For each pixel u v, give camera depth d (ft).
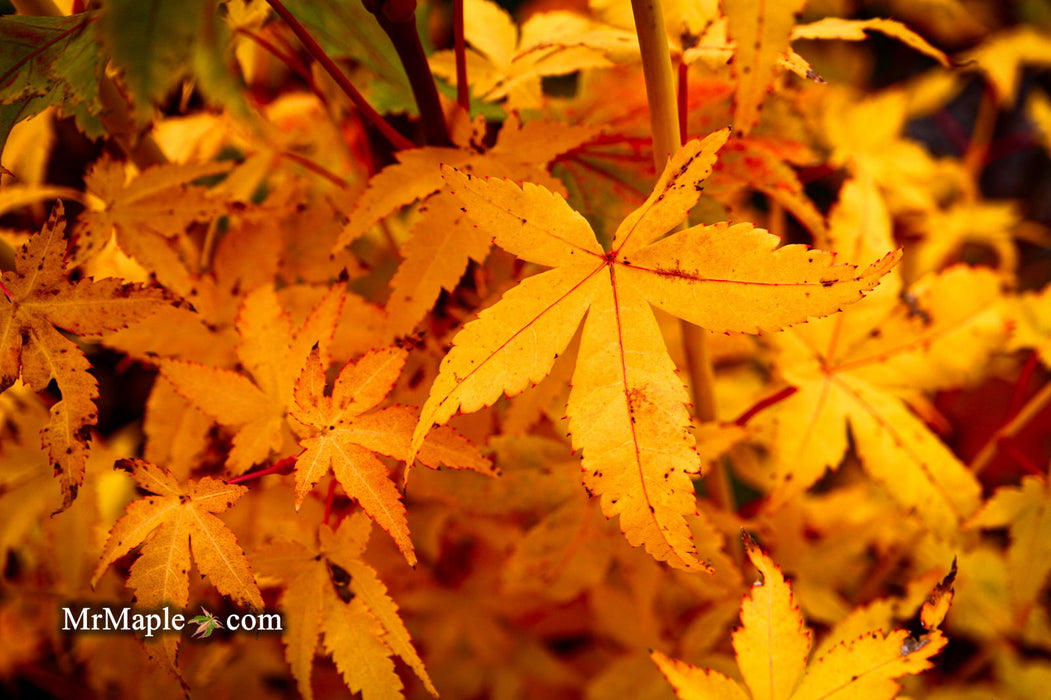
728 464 1.40
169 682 1.13
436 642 1.28
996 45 1.73
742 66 0.89
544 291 0.85
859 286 0.81
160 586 0.86
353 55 1.00
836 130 1.44
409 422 0.87
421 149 0.92
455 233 0.91
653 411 0.83
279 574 0.90
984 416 1.39
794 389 1.01
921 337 1.03
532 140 0.93
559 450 1.01
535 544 1.03
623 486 0.83
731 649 1.08
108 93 0.96
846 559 1.16
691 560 0.82
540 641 1.37
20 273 0.87
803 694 0.87
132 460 0.87
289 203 1.02
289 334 0.92
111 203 0.97
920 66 2.07
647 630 1.10
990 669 1.16
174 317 0.98
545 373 0.84
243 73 1.10
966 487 1.00
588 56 0.99
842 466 1.44
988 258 1.71
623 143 0.99
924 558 1.14
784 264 0.82
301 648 0.90
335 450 0.86
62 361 0.87
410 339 0.87
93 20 0.89
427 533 1.12
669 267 0.84
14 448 1.04
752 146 1.00
